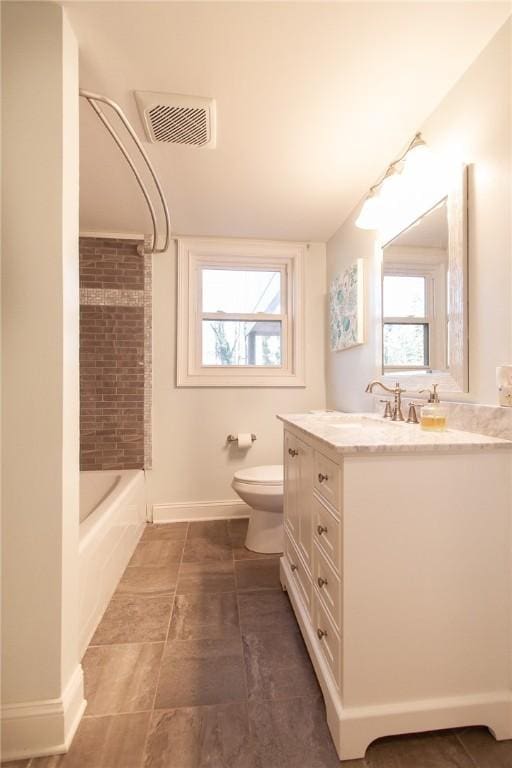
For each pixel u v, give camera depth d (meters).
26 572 0.94
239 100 1.31
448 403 1.25
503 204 1.04
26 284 0.95
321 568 1.11
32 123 0.95
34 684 0.94
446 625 0.96
